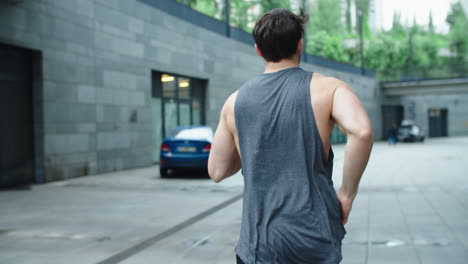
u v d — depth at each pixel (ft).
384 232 15.78
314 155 4.33
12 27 28.55
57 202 23.32
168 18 49.37
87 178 34.81
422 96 152.25
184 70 52.80
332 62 109.09
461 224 16.87
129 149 42.60
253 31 4.84
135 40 43.52
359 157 4.08
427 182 30.81
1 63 29.04
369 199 23.47
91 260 12.76
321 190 4.36
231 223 17.98
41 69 31.30
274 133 4.39
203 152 33.53
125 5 41.75
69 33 34.17
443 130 161.48
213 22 60.39
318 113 4.35
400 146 93.56
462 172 37.70
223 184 30.96
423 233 15.52
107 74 39.11
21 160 30.63
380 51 198.80
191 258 13.01
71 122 34.40
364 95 123.24
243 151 4.61
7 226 17.40
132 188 28.91
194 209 21.13
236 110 4.65
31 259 12.87
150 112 46.19
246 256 4.46
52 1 32.24
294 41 4.69
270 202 4.38
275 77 4.59
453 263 11.97
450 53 189.78
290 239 4.26
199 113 58.23
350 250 13.48
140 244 14.60
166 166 33.81
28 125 31.24
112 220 18.57
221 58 61.31
